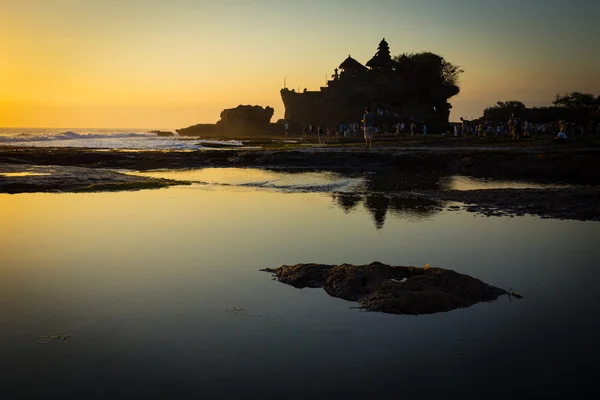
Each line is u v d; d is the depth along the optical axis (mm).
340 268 7703
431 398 4328
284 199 16500
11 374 4699
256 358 5055
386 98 114562
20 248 9539
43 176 21359
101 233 10961
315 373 4766
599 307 6520
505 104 115125
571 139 40281
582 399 4305
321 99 123062
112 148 43094
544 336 5594
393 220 12797
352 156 31031
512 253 9438
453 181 22703
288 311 6355
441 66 118375
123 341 5414
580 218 13125
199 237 10602
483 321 6039
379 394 4387
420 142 44188
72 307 6414
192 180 22391
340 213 13797
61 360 4980
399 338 5551
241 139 84062
